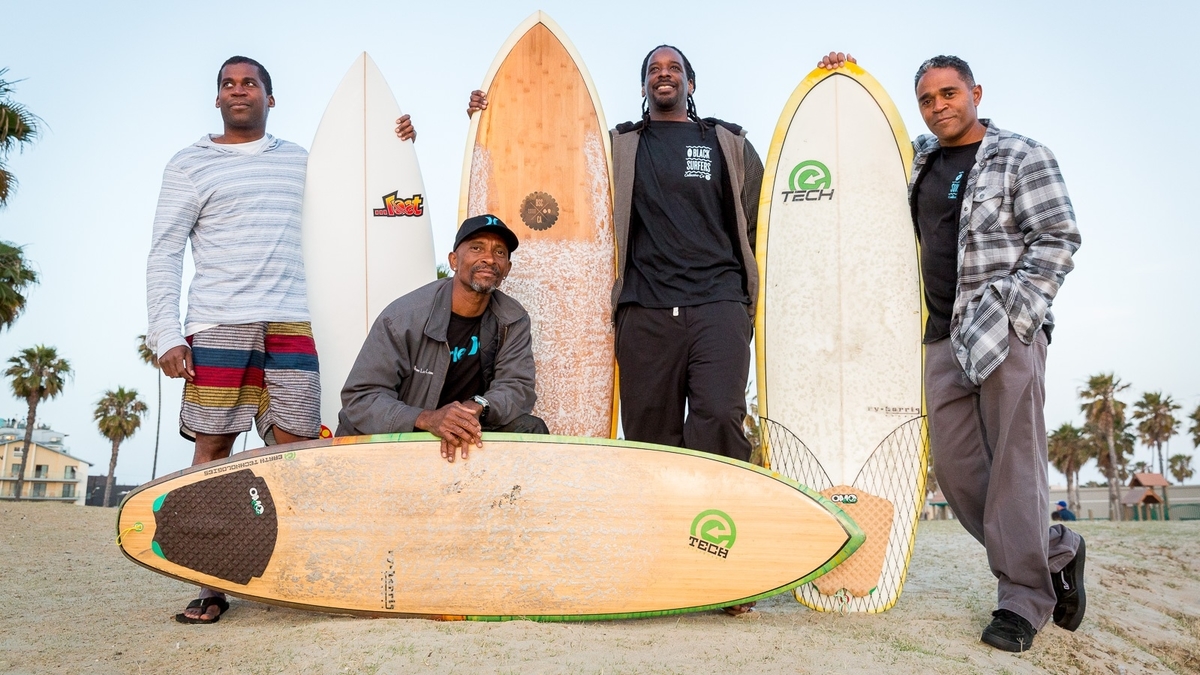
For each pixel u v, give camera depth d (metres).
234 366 2.95
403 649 2.23
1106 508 50.47
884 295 3.67
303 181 3.33
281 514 2.73
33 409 30.80
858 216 3.78
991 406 2.74
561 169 4.04
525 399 3.08
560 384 3.83
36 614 2.85
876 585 3.22
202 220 3.07
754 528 2.80
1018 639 2.63
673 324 3.26
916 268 3.66
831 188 3.84
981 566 4.46
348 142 4.25
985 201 2.79
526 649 2.26
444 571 2.69
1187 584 4.81
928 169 3.13
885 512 3.41
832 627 2.81
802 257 3.79
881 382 3.58
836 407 3.60
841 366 3.64
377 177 4.23
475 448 2.78
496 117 4.09
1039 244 2.68
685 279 3.28
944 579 4.00
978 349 2.68
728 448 3.11
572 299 3.91
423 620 2.60
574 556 2.72
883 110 3.88
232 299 2.98
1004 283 2.68
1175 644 3.49
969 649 2.62
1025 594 2.69
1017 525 2.67
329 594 2.70
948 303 2.97
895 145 3.83
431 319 2.96
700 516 2.79
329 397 3.90
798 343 3.71
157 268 2.96
